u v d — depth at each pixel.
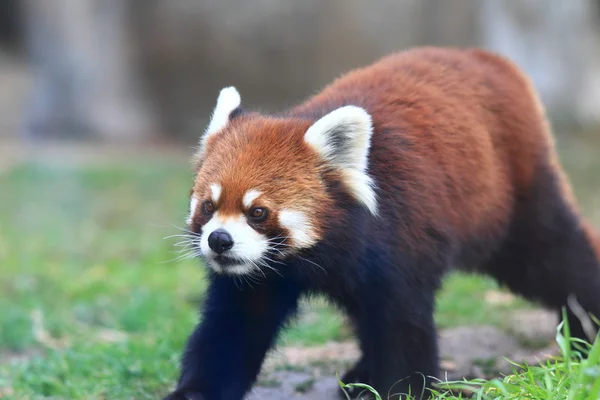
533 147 9.78
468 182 9.01
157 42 30.62
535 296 10.42
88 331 13.63
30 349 12.87
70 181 24.48
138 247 18.98
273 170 7.88
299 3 30.00
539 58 29.67
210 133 8.55
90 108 29.94
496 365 10.64
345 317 10.22
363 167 8.04
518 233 9.95
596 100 31.27
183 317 13.52
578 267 10.14
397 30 29.62
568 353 7.20
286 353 11.87
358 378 9.94
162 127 31.17
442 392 8.42
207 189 7.95
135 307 14.34
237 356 8.81
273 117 8.66
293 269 8.07
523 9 29.28
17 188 23.89
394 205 8.34
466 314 13.59
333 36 30.00
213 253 7.74
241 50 30.52
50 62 29.80
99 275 16.84
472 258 9.41
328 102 9.06
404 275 8.35
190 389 8.49
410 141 8.66
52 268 17.09
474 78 9.66
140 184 24.31
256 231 7.76
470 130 9.15
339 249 8.03
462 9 28.91
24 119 30.97
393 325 8.40
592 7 42.03
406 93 9.08
